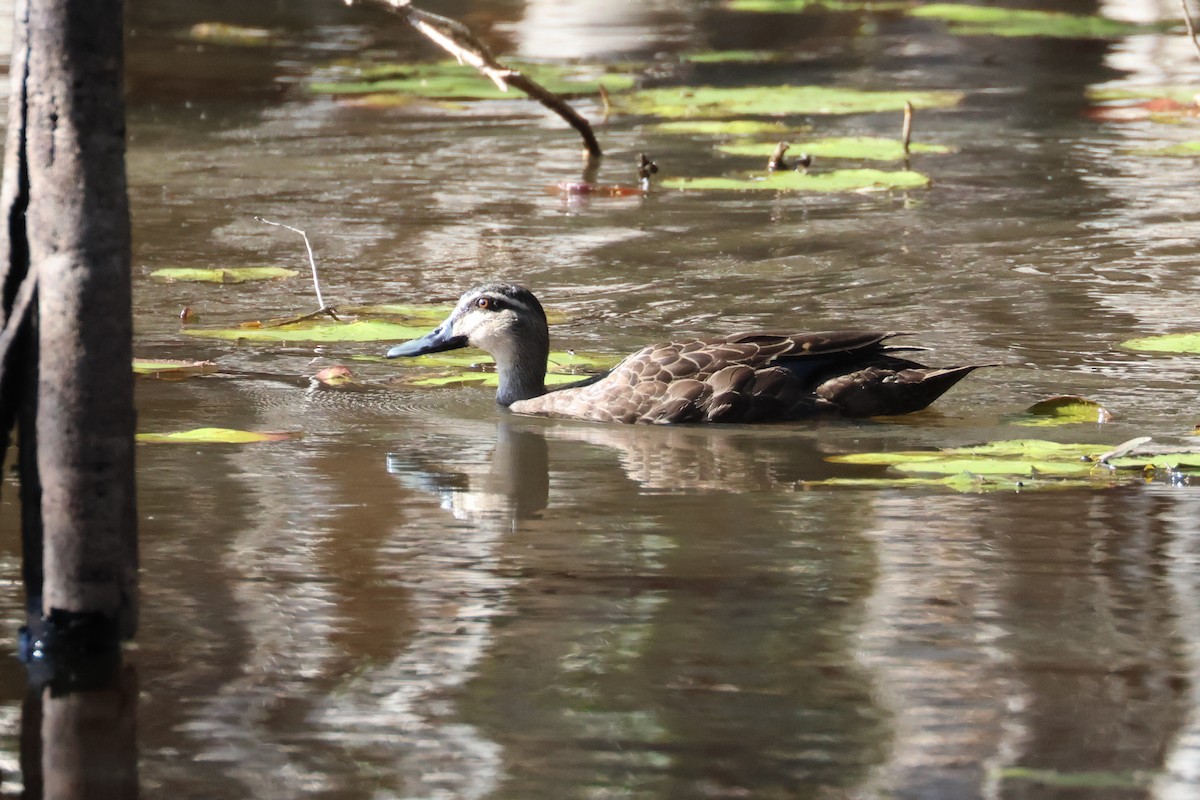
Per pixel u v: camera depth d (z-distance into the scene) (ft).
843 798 23.13
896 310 56.39
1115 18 131.44
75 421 26.45
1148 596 30.68
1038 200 72.95
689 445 42.27
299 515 35.88
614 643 28.60
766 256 63.98
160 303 57.72
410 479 38.96
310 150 84.64
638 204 73.41
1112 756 24.36
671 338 53.57
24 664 27.66
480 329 47.14
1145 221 68.80
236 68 108.17
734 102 97.35
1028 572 31.96
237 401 46.62
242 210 71.92
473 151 84.79
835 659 27.89
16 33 25.63
